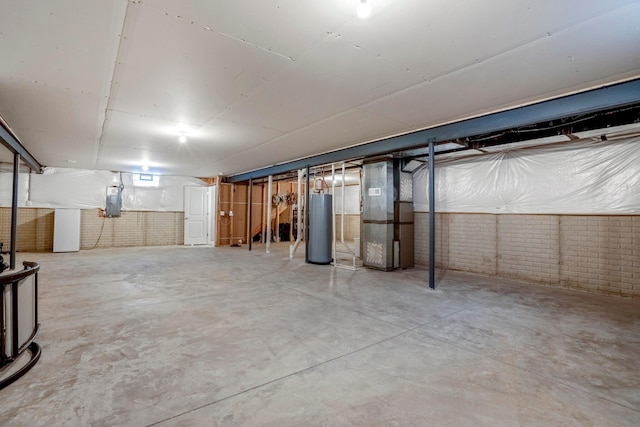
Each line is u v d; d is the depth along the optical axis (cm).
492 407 184
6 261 665
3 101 358
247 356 246
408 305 381
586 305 386
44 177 847
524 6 193
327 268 628
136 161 768
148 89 322
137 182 982
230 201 1077
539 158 501
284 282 503
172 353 250
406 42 234
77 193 892
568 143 471
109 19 208
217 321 323
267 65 271
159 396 192
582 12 199
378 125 445
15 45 241
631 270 418
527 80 296
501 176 545
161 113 397
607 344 271
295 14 202
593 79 293
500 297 420
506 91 322
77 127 465
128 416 173
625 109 317
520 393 198
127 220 969
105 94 336
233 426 166
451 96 337
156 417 173
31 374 216
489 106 365
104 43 238
